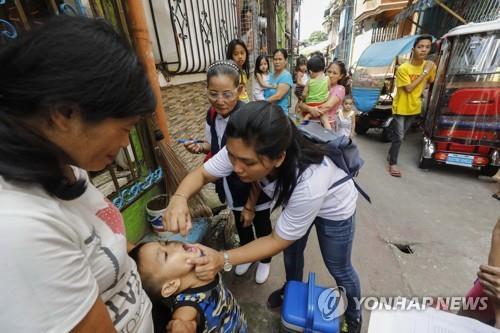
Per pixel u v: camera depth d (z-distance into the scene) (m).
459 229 2.57
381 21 11.23
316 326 1.22
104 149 0.51
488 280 0.89
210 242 2.34
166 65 2.28
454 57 3.32
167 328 0.88
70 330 0.45
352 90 5.89
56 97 0.39
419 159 4.34
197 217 2.09
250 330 1.68
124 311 0.68
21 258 0.39
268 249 1.10
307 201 1.00
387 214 2.86
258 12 6.34
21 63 0.38
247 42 5.58
